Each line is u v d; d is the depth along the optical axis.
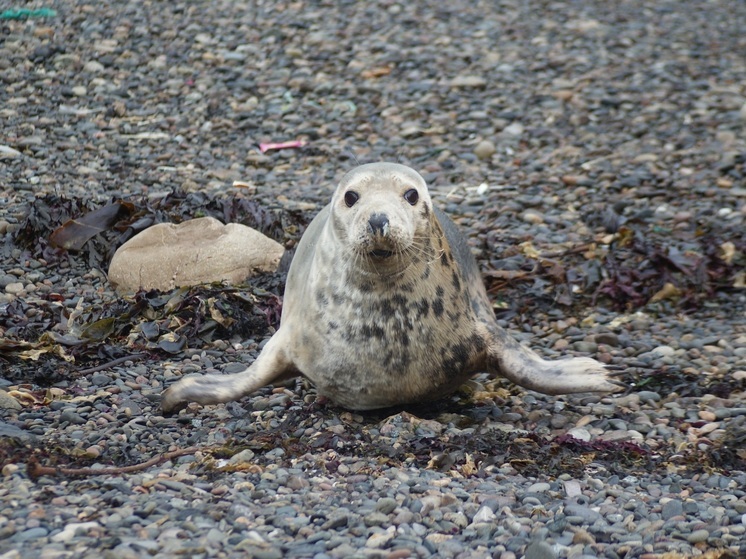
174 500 19.23
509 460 22.25
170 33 55.16
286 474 20.98
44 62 50.84
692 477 22.03
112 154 43.69
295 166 44.56
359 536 18.53
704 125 49.44
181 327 29.36
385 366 23.48
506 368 24.69
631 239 37.22
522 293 33.81
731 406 25.97
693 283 34.44
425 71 53.91
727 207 41.16
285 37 56.38
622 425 24.66
